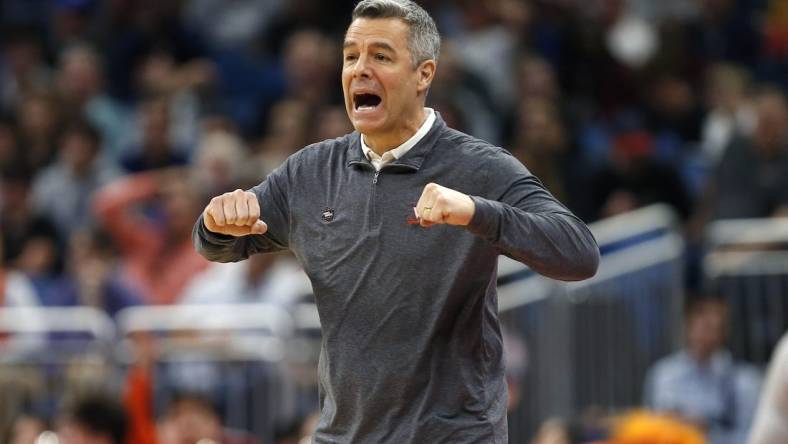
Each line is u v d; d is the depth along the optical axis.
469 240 12.00
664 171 35.19
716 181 32.56
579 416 26.53
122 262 31.61
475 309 12.23
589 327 27.17
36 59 42.50
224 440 24.16
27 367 25.84
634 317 27.66
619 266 27.78
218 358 25.39
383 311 12.16
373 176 12.38
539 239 11.52
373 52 12.17
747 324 27.56
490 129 36.16
